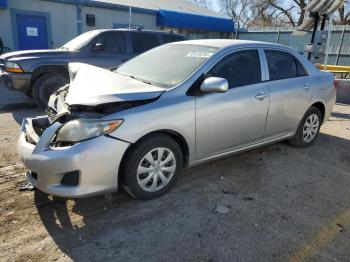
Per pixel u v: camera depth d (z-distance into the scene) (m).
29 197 3.33
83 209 3.17
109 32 7.55
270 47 4.45
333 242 2.83
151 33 8.15
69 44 7.73
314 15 8.62
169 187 3.49
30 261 2.47
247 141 4.18
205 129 3.58
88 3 15.01
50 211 3.11
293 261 2.58
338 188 3.87
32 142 3.06
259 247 2.72
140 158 3.14
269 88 4.24
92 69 4.01
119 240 2.74
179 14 17.95
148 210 3.20
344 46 17.75
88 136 2.84
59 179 2.85
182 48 4.23
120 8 16.12
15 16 13.54
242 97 3.88
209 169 4.20
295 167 4.43
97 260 2.51
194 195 3.52
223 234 2.87
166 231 2.88
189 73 3.57
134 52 7.80
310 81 4.89
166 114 3.21
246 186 3.79
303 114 4.92
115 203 3.29
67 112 2.98
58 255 2.54
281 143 5.40
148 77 3.83
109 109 3.00
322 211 3.33
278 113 4.43
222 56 3.80
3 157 4.28
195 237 2.82
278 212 3.27
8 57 6.73
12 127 5.64
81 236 2.78
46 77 6.84
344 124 7.18
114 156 2.93
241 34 22.31
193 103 3.42
